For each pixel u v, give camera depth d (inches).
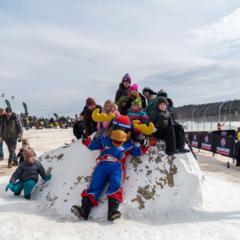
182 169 215.9
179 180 212.7
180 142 229.5
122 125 215.3
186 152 227.0
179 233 174.6
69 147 257.8
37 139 956.6
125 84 283.7
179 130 231.1
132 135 225.6
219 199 241.1
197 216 201.6
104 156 209.6
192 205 210.1
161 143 233.0
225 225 185.9
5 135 397.1
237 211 211.5
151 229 180.4
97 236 168.9
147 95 285.9
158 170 216.5
